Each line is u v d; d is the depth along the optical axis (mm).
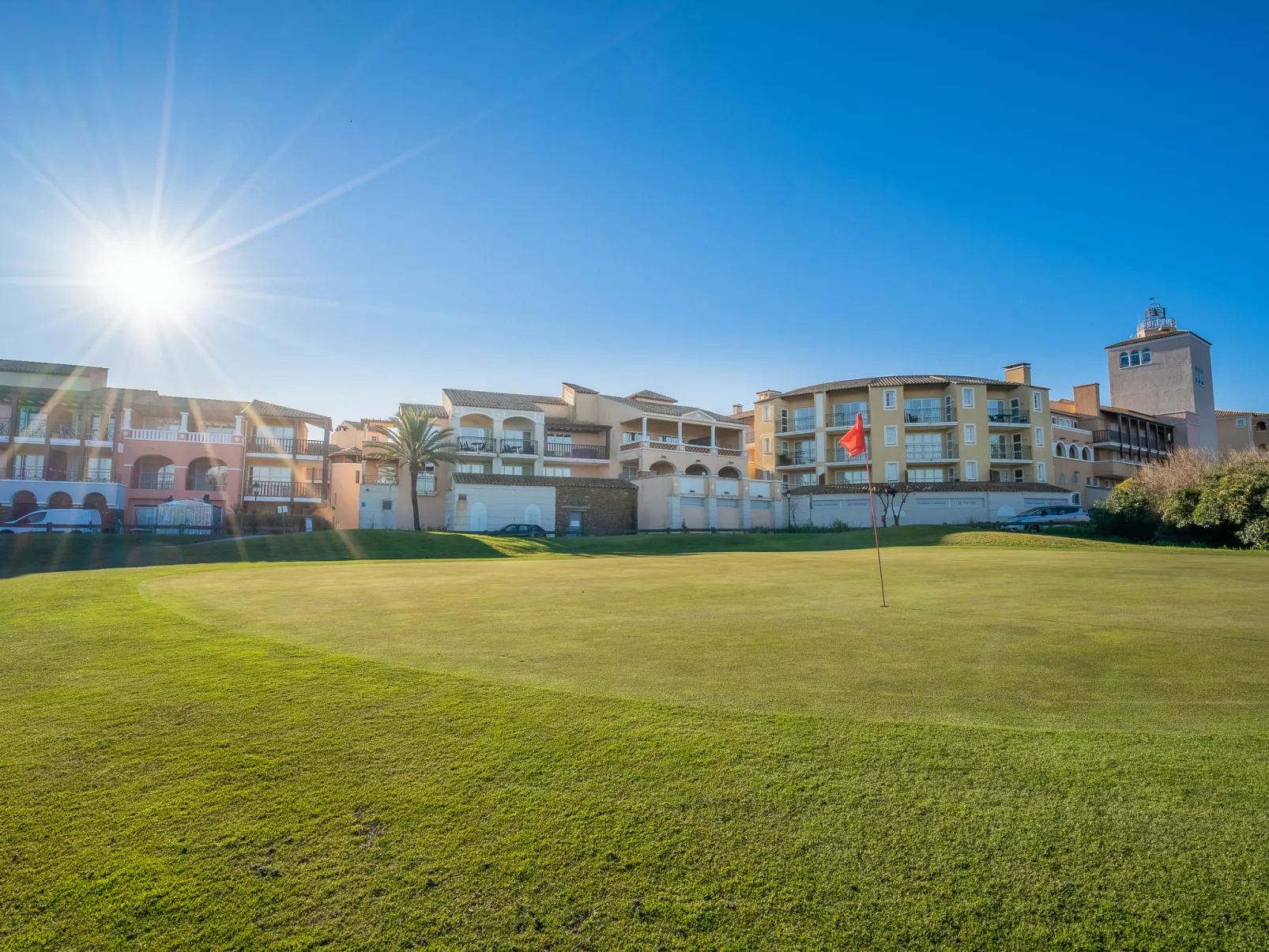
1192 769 4176
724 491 49438
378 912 3139
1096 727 4898
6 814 3857
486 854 3502
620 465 56625
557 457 55406
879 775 4176
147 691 5840
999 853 3428
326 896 3234
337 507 54250
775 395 66562
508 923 3074
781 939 2963
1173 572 15656
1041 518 43281
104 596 11062
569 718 5137
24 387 40094
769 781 4129
